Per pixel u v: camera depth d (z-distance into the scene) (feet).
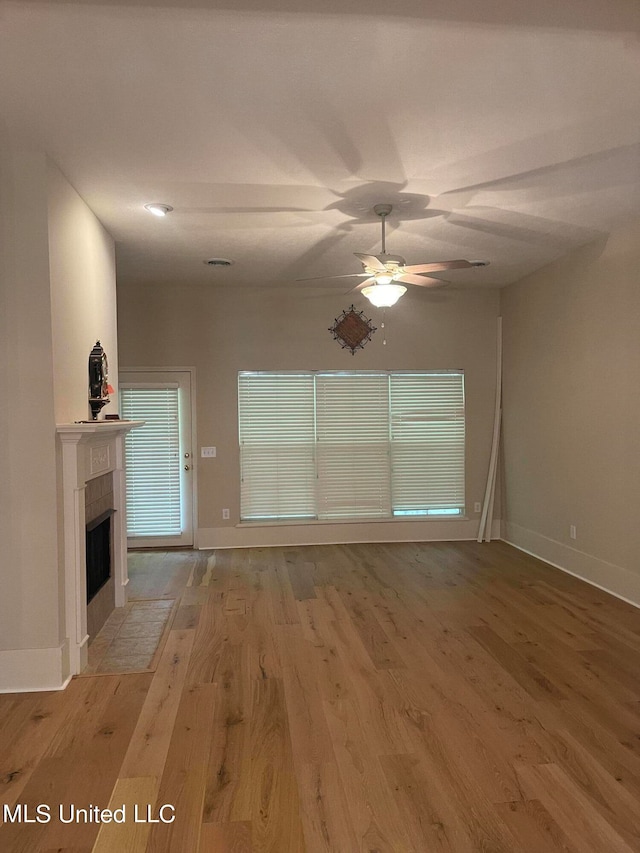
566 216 13.76
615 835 6.72
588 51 7.43
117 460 14.73
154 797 7.43
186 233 14.64
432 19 6.80
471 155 10.35
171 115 8.84
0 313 10.05
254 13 6.66
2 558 10.24
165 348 20.88
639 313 14.23
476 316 22.03
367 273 12.75
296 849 6.52
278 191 11.89
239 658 11.62
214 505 21.13
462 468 22.20
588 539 16.60
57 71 7.71
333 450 21.76
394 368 21.77
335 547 21.13
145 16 6.68
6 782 7.77
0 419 10.11
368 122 9.14
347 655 11.71
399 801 7.30
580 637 12.57
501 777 7.77
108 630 13.19
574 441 17.17
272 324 21.26
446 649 11.96
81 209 12.11
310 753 8.35
